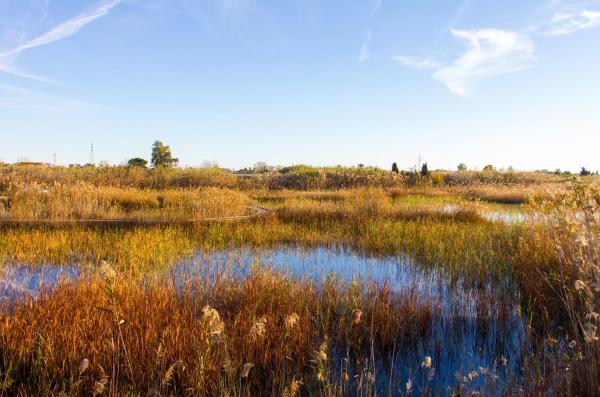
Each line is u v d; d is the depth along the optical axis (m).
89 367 4.62
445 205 20.58
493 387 4.42
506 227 13.85
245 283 7.40
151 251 10.47
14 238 11.32
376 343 5.93
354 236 13.84
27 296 6.43
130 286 6.73
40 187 17.33
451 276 9.00
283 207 19.05
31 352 4.89
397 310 6.60
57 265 9.48
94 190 18.55
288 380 4.71
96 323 5.35
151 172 30.70
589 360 4.21
